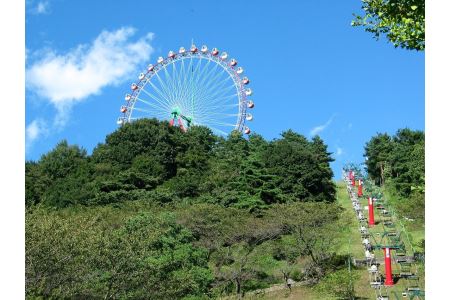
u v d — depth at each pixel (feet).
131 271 128.47
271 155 301.22
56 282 115.34
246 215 237.25
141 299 131.85
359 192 298.76
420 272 177.78
